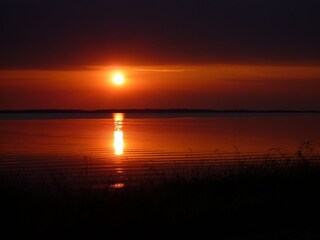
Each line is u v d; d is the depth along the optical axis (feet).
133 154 114.93
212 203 35.78
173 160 94.58
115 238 30.17
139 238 30.30
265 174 47.29
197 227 32.17
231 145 136.67
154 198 36.37
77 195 38.27
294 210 35.78
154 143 155.33
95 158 106.11
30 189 43.09
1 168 86.33
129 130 270.26
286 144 135.64
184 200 36.09
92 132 250.57
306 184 42.65
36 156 114.83
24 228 30.32
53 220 31.32
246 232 31.32
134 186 44.42
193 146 136.36
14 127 332.19
